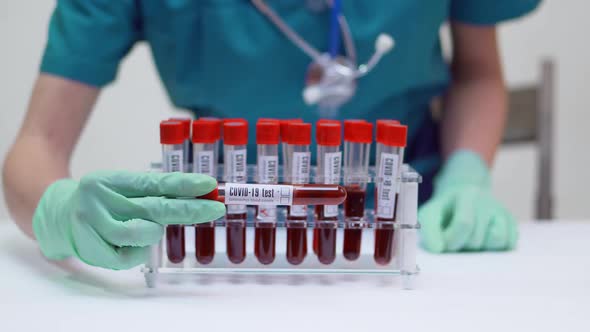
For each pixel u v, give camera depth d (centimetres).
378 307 65
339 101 98
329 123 73
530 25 203
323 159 73
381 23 98
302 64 99
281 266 75
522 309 65
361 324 61
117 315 63
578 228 102
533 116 137
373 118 105
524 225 104
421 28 100
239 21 97
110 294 70
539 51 205
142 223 67
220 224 72
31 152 91
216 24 97
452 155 108
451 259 85
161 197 68
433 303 67
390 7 98
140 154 194
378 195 73
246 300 67
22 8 178
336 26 97
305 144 72
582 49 206
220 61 99
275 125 71
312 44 99
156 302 67
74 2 98
